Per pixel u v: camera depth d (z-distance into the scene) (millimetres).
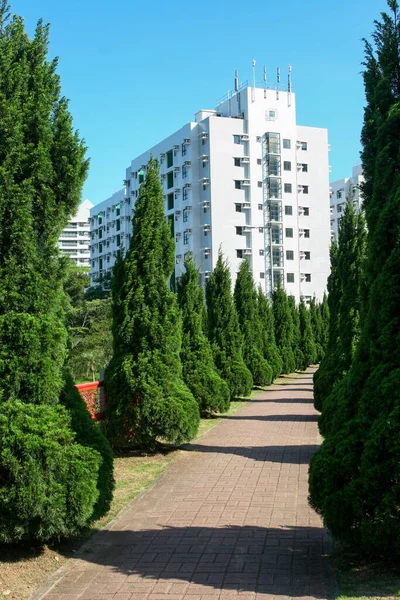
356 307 11602
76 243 108750
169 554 5633
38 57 6094
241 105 49406
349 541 5031
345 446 5090
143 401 10242
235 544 5844
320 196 52156
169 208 51375
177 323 11000
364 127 6645
